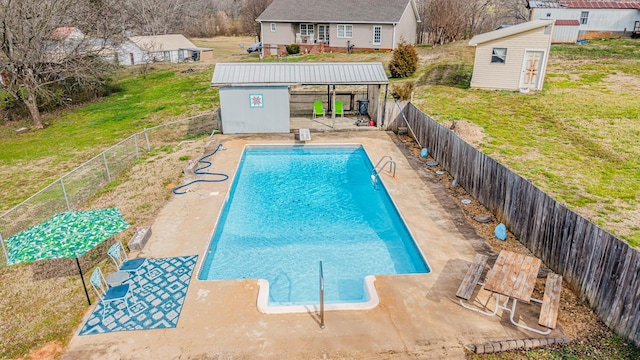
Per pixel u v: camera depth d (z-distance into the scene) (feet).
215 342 24.38
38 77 93.61
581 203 37.37
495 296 27.94
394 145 60.95
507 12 215.51
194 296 28.53
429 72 97.50
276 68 66.44
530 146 52.34
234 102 65.21
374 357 23.18
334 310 26.91
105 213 29.84
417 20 152.35
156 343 24.41
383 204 46.29
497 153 50.19
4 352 24.40
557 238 29.07
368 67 67.05
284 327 25.53
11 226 41.06
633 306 22.41
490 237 35.58
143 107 94.22
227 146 61.31
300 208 45.55
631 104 65.31
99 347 24.26
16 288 30.94
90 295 29.48
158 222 39.27
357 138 64.18
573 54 98.27
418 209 41.01
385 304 27.50
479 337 24.41
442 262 32.22
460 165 45.68
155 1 215.51
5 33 82.33
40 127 86.89
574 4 114.11
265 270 34.17
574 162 47.06
